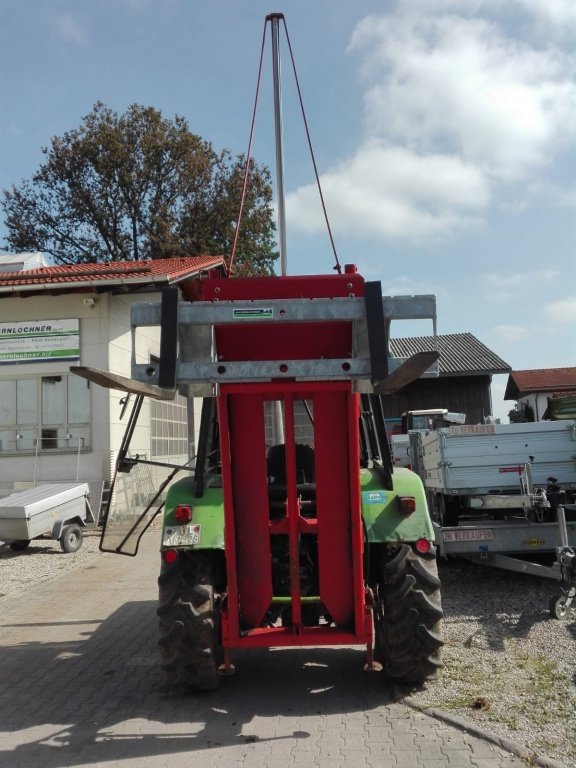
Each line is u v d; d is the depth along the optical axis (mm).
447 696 4492
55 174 31984
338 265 5660
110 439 14414
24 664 5605
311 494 5070
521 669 4918
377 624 4742
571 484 7672
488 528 7277
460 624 6109
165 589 4621
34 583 8914
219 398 4082
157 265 16844
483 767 3568
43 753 3957
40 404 14656
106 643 6148
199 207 31625
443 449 7820
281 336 3965
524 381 33250
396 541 4598
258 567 4398
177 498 4902
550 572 6527
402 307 3672
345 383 3982
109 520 6207
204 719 4359
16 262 19203
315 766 3666
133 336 3686
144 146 30797
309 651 5672
